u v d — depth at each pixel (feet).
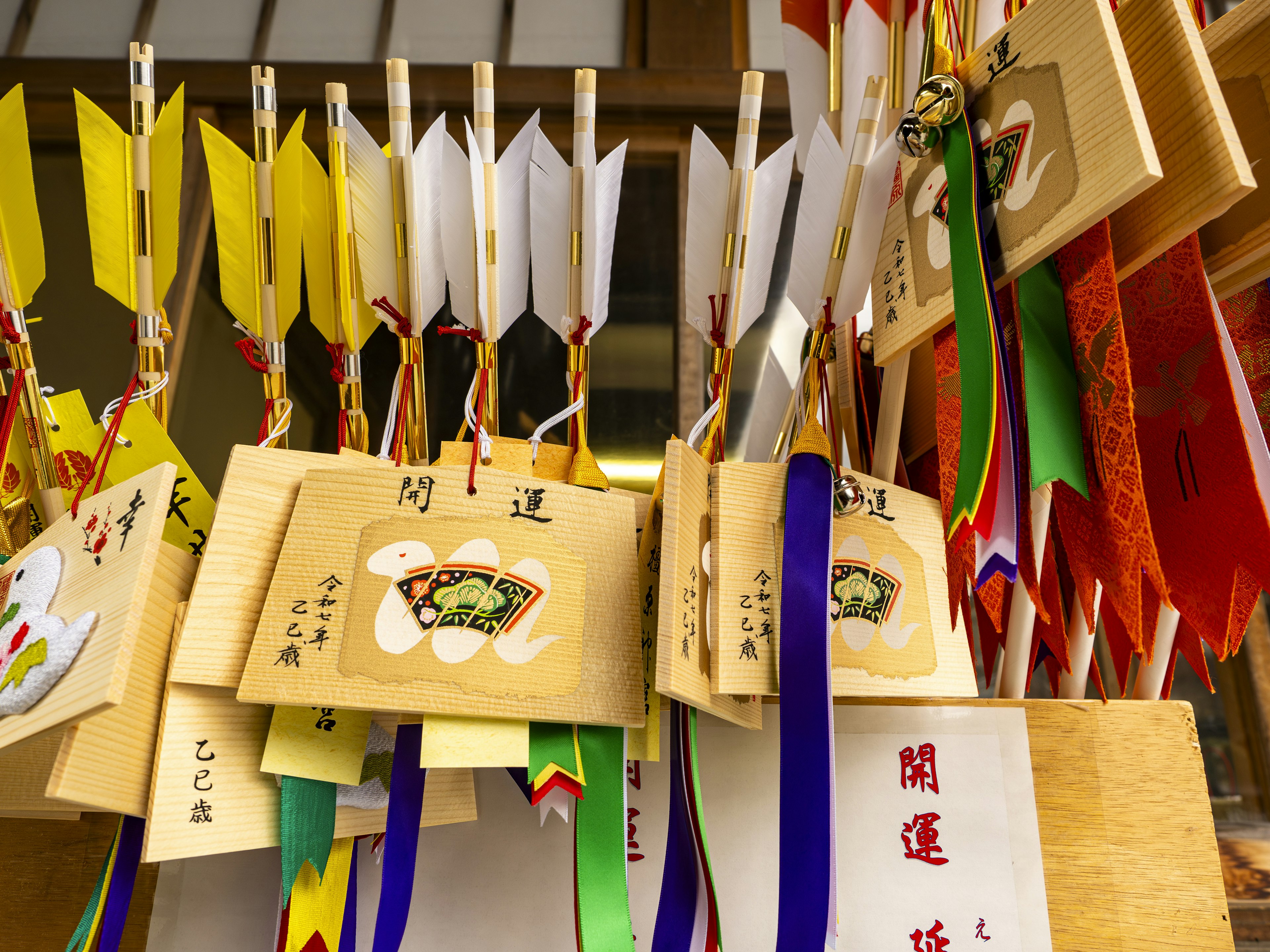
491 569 1.57
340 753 1.55
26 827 1.92
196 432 4.02
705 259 1.89
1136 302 1.75
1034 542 1.80
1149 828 1.96
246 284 1.84
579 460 1.88
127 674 1.28
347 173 1.83
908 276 1.80
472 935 1.84
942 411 1.77
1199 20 1.80
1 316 1.77
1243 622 1.77
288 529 1.56
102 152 1.85
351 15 5.01
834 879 1.40
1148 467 1.75
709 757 1.97
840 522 1.81
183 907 1.83
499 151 4.73
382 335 4.26
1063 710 2.04
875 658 1.78
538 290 1.92
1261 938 3.99
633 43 5.00
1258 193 1.58
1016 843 1.95
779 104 4.69
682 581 1.48
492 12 5.06
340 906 1.61
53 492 1.79
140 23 4.91
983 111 1.60
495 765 1.49
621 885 1.57
